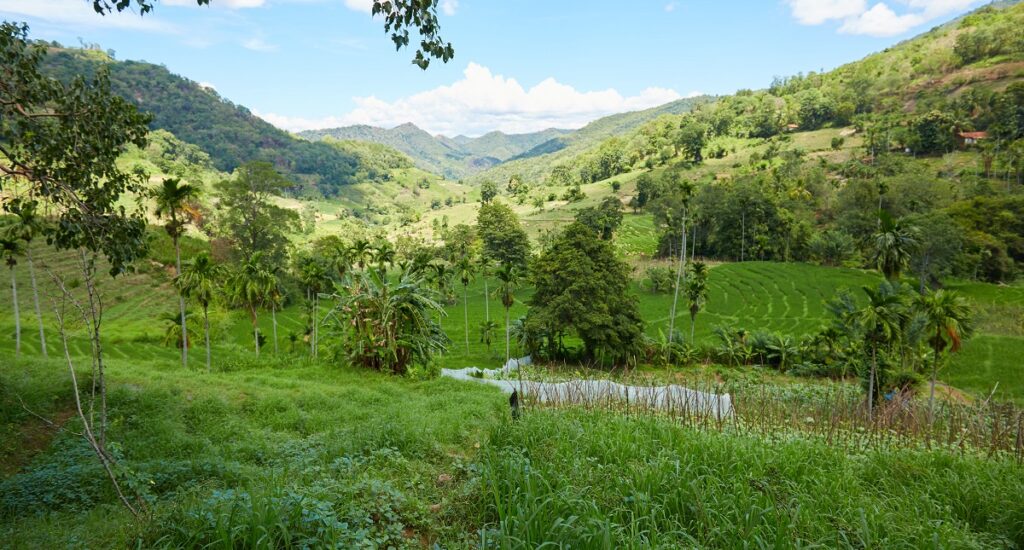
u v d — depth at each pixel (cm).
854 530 625
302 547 479
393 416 1435
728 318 7188
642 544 536
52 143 1034
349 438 1088
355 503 618
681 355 5441
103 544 548
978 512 734
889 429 1327
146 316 5722
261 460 1053
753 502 653
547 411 1237
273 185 7712
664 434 966
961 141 14225
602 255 5309
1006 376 4541
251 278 4566
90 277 576
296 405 1653
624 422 1074
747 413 1445
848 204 10869
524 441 906
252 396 1714
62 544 567
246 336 6144
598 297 5031
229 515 508
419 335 2856
